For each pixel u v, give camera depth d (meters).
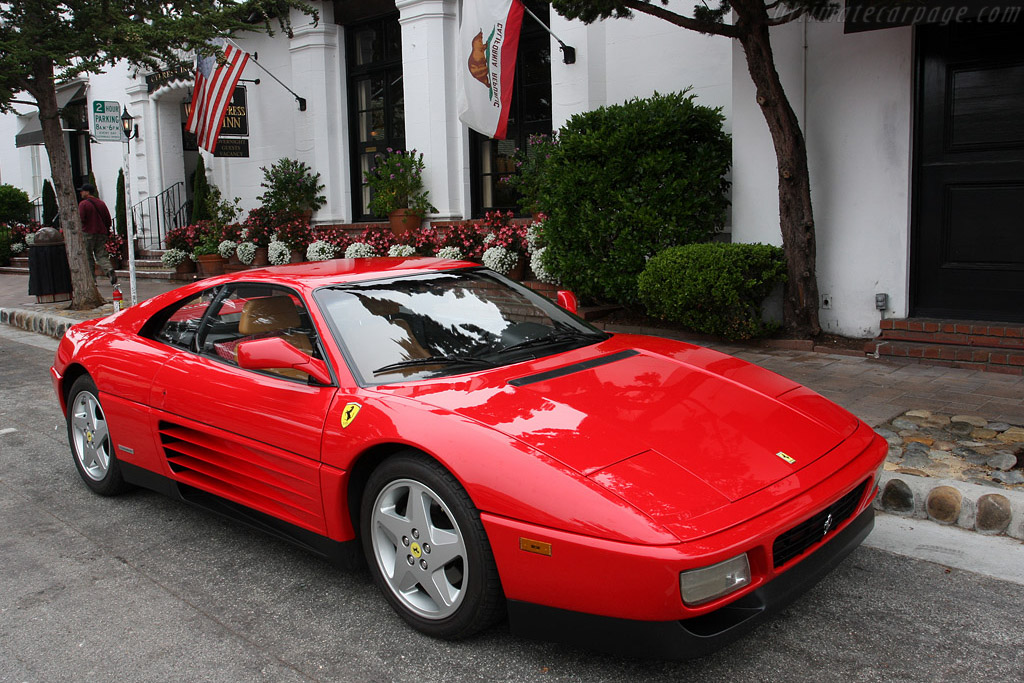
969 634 2.94
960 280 6.93
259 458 3.52
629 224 7.96
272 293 3.81
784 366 6.68
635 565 2.38
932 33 6.77
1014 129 6.52
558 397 3.07
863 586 3.33
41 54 9.87
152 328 4.40
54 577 3.69
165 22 10.33
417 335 3.54
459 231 10.80
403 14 12.03
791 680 2.67
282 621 3.21
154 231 17.97
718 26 6.78
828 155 7.41
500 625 3.08
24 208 21.25
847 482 2.81
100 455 4.67
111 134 9.55
